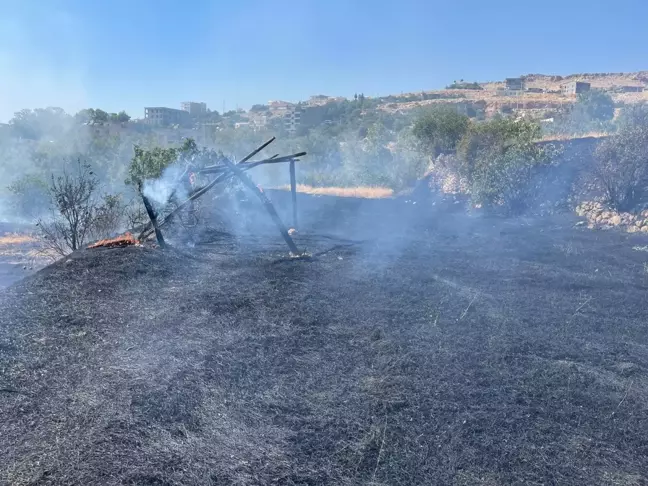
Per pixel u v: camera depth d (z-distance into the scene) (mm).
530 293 6215
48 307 5570
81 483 2811
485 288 6410
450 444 3172
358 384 3916
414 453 3086
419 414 3504
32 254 14047
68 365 4215
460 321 5230
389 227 11547
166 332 4922
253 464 2984
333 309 5582
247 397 3734
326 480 2859
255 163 8969
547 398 3734
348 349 4551
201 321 5207
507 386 3896
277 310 5531
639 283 6680
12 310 5434
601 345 4699
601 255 8289
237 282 6645
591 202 11828
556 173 13578
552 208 12445
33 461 2990
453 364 4254
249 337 4805
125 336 4824
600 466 2988
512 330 5004
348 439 3229
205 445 3162
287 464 2984
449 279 6824
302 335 4855
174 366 4191
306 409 3572
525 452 3104
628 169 11047
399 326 5094
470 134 17234
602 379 4035
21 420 3408
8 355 4371
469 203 14289
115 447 3125
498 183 13039
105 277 6730
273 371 4129
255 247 9039
